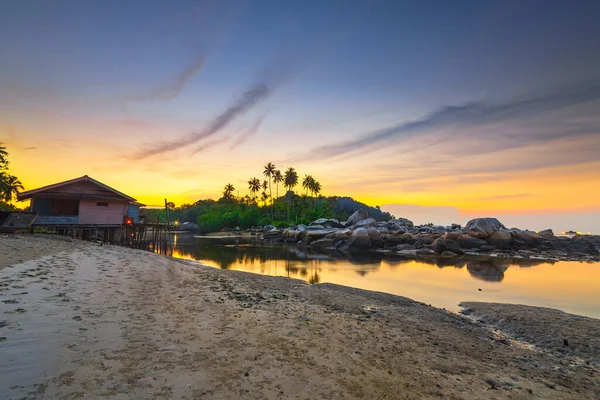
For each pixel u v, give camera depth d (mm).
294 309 10172
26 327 5324
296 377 5023
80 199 27172
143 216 41594
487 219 46250
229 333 6719
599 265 31781
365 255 40375
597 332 10586
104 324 6055
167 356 5121
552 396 5594
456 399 4961
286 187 113188
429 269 28250
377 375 5520
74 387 3832
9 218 19828
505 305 14492
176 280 12617
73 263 12086
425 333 9266
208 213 120000
